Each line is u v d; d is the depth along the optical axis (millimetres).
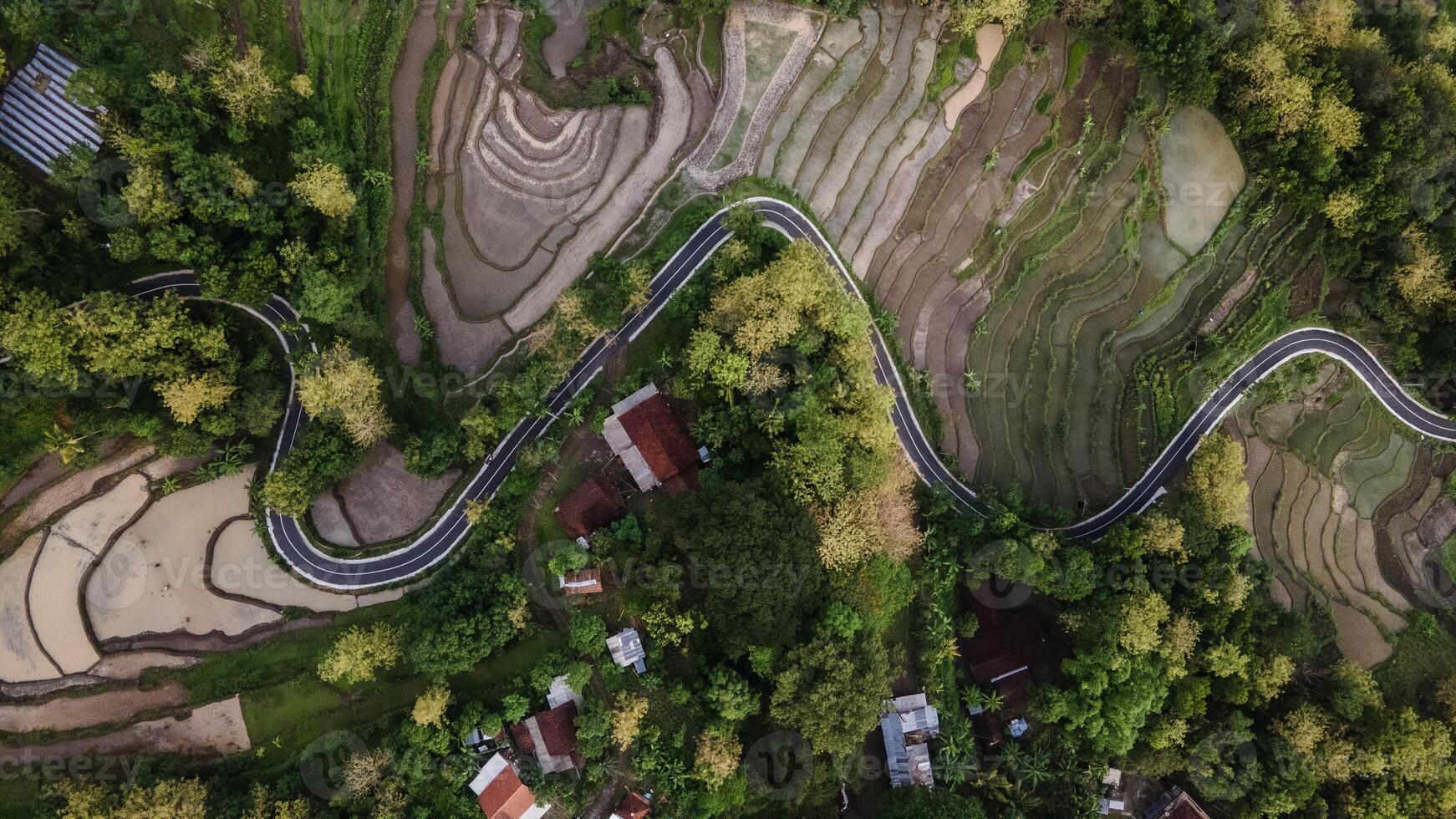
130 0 53906
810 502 55406
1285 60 63094
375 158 60000
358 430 56375
